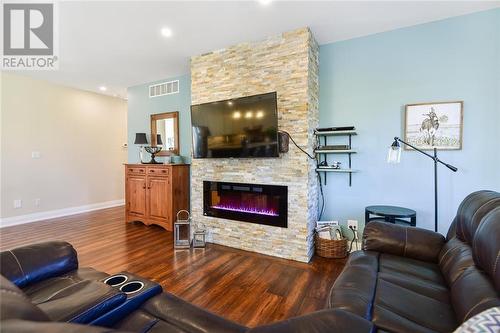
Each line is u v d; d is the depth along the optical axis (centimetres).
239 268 254
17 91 426
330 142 303
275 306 189
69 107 497
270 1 222
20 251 143
